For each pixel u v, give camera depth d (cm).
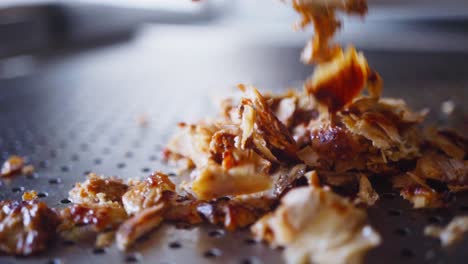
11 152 46
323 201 32
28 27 80
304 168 37
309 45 38
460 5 86
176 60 87
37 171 42
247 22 100
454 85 67
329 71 39
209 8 103
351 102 39
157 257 32
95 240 33
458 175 37
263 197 36
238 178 36
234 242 33
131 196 36
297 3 38
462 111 54
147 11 104
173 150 42
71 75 75
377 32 88
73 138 49
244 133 37
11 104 60
